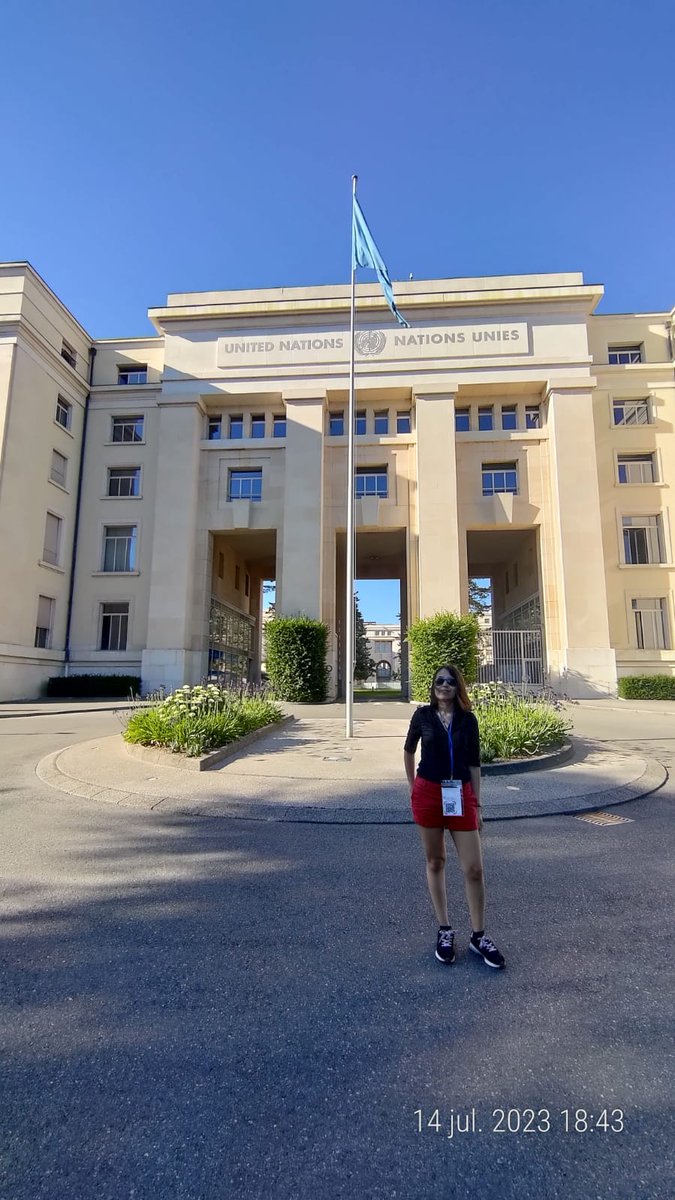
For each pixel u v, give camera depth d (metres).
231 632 31.53
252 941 3.58
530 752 8.96
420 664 21.41
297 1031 2.70
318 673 22.47
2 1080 2.37
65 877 4.62
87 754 9.57
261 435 27.75
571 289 26.16
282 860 5.02
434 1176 1.95
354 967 3.28
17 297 23.61
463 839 3.45
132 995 3.00
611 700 23.00
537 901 4.22
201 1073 2.42
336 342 26.92
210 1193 1.88
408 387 26.41
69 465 27.19
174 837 5.65
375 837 5.68
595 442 26.55
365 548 30.56
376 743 10.72
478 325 26.56
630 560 26.61
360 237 13.07
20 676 23.20
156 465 27.95
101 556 27.62
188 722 9.19
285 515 25.84
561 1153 2.05
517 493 26.44
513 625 32.53
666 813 6.66
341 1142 2.08
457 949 3.49
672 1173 1.97
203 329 27.55
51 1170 1.96
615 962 3.36
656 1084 2.38
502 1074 2.43
